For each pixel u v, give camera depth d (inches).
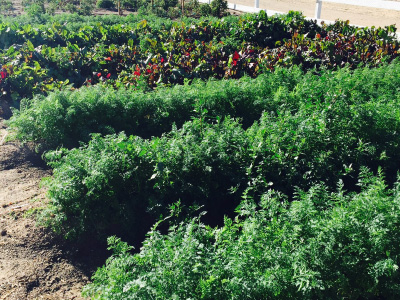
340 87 319.3
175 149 236.4
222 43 502.3
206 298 148.9
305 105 293.0
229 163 243.3
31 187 265.0
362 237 167.8
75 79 435.8
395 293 167.5
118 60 463.2
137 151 235.8
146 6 849.5
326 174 247.9
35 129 299.1
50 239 220.1
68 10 816.9
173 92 329.7
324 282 163.8
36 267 204.4
